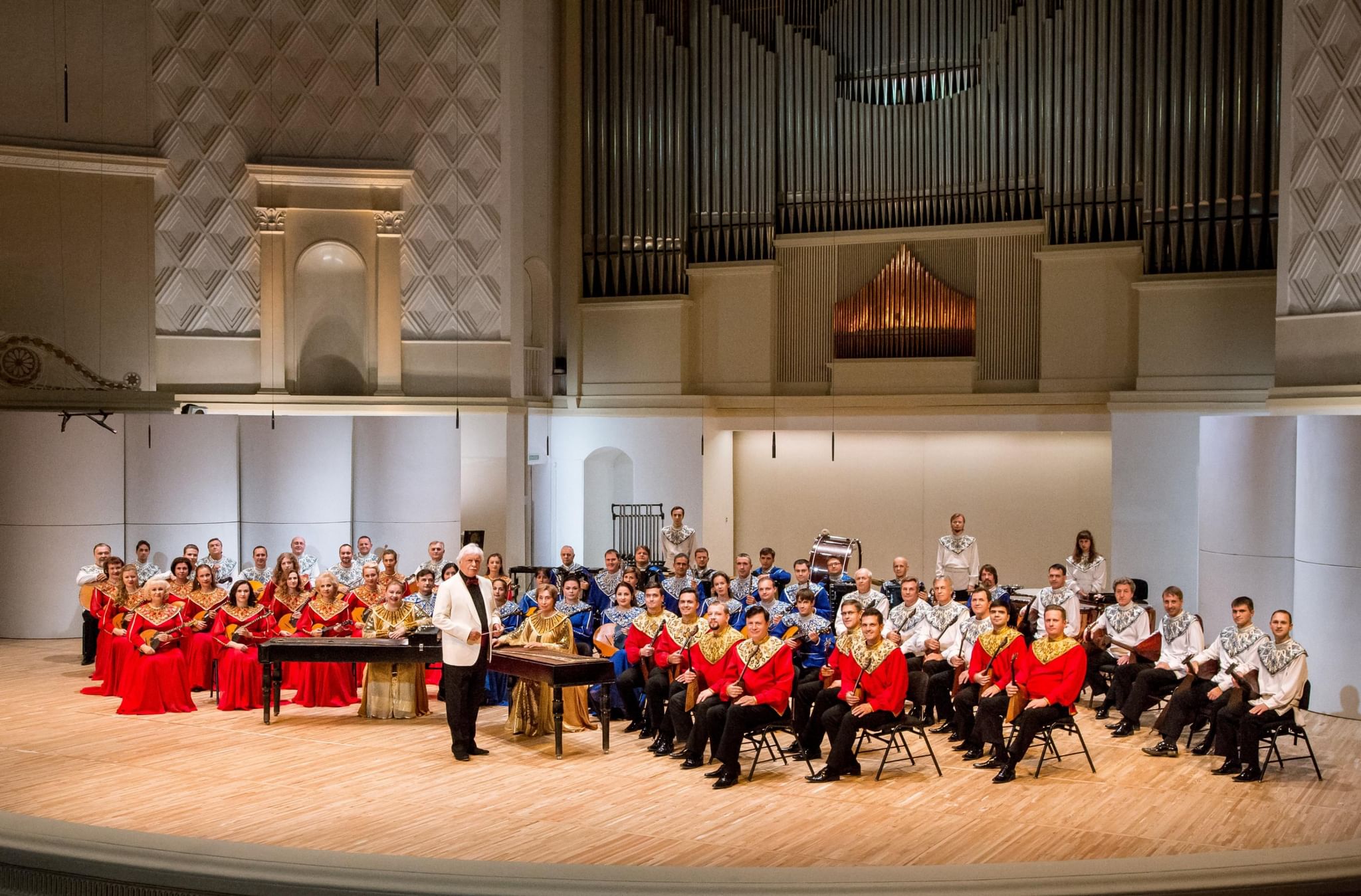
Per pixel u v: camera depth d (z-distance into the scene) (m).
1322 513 10.45
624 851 6.80
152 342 14.83
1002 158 15.30
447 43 15.45
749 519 17.39
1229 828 7.25
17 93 14.20
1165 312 14.36
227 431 13.97
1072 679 8.41
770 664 8.48
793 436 17.16
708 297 16.69
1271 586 11.21
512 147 15.61
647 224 16.72
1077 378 14.96
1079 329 14.95
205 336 15.03
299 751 9.06
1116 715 10.35
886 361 15.90
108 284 14.61
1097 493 15.72
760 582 10.24
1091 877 5.31
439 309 15.54
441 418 14.30
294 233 15.20
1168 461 14.34
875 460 16.77
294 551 12.95
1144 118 14.48
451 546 14.31
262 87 15.16
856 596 10.61
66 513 13.42
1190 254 14.35
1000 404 15.30
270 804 7.68
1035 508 16.02
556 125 16.86
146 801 7.73
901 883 5.28
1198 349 14.22
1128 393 14.45
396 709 10.20
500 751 9.13
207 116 15.00
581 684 8.99
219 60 15.01
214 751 9.03
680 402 16.39
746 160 16.39
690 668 9.22
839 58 16.09
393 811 7.55
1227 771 8.47
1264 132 13.86
